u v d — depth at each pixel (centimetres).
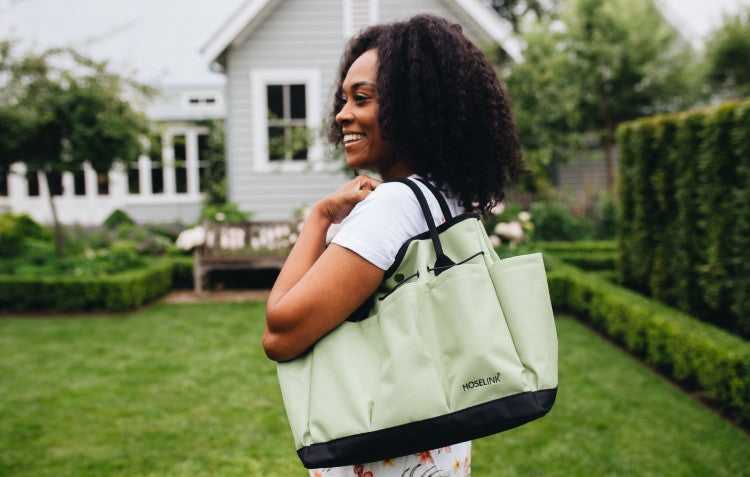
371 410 106
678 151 540
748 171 434
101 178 1438
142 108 923
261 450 339
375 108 124
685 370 425
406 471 115
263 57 1044
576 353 535
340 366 108
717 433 357
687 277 521
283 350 110
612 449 336
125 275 742
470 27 1039
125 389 444
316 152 1048
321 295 107
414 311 107
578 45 1564
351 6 1038
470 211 129
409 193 114
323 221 123
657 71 1589
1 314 715
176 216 1469
